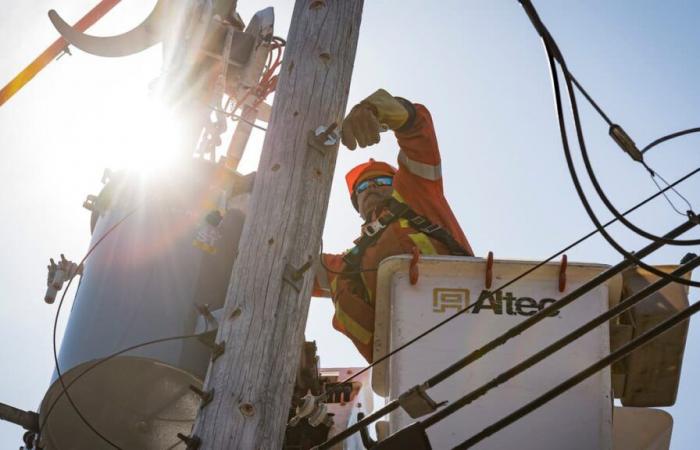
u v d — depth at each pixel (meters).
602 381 6.00
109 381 6.88
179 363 6.86
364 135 6.31
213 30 8.19
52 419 6.95
